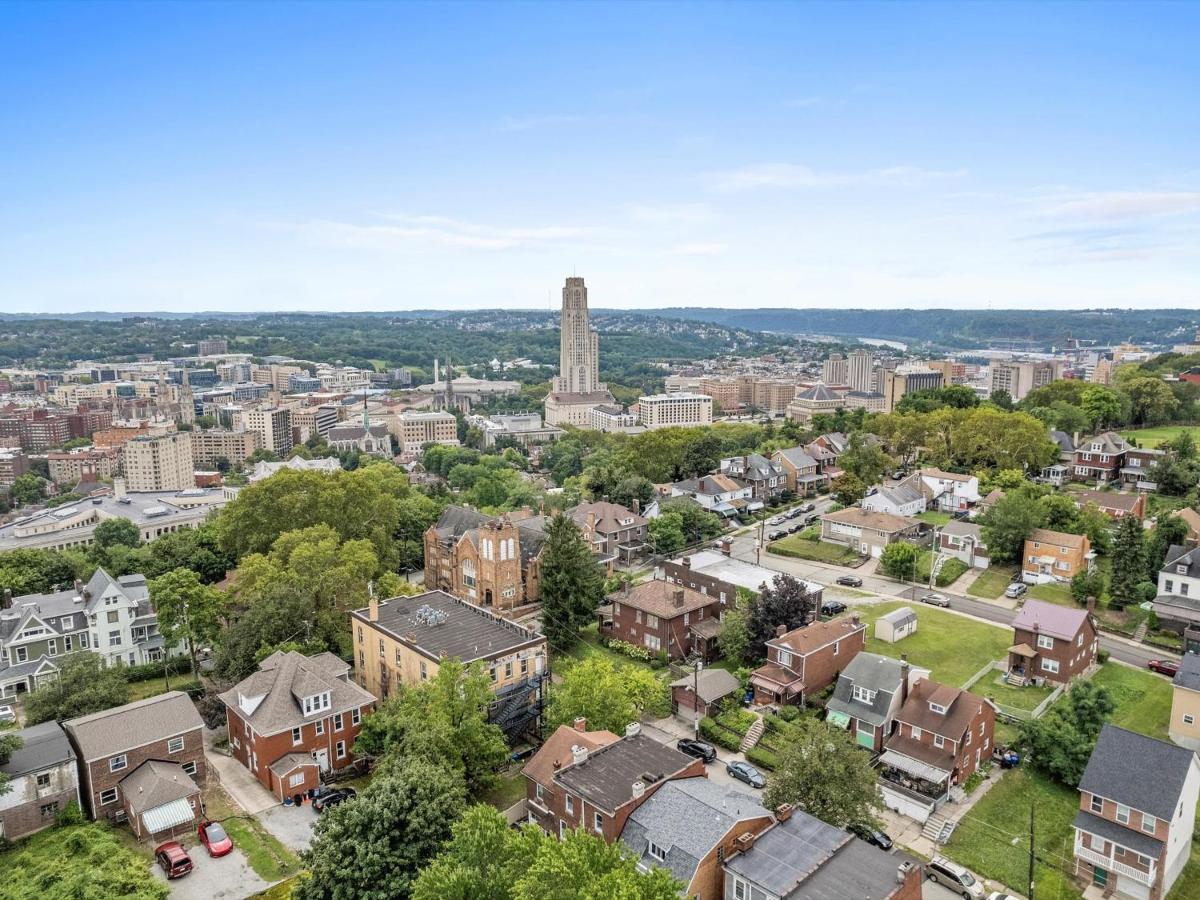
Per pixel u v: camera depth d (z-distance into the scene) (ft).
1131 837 181.68
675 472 569.23
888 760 225.97
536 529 414.62
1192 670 237.66
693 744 241.76
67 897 155.02
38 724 237.04
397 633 274.16
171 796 205.05
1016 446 519.19
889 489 481.05
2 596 355.97
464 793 190.29
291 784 220.43
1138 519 351.05
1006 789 221.87
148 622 329.11
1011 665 284.61
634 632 320.70
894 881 154.40
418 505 472.03
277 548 338.75
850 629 286.05
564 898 126.72
